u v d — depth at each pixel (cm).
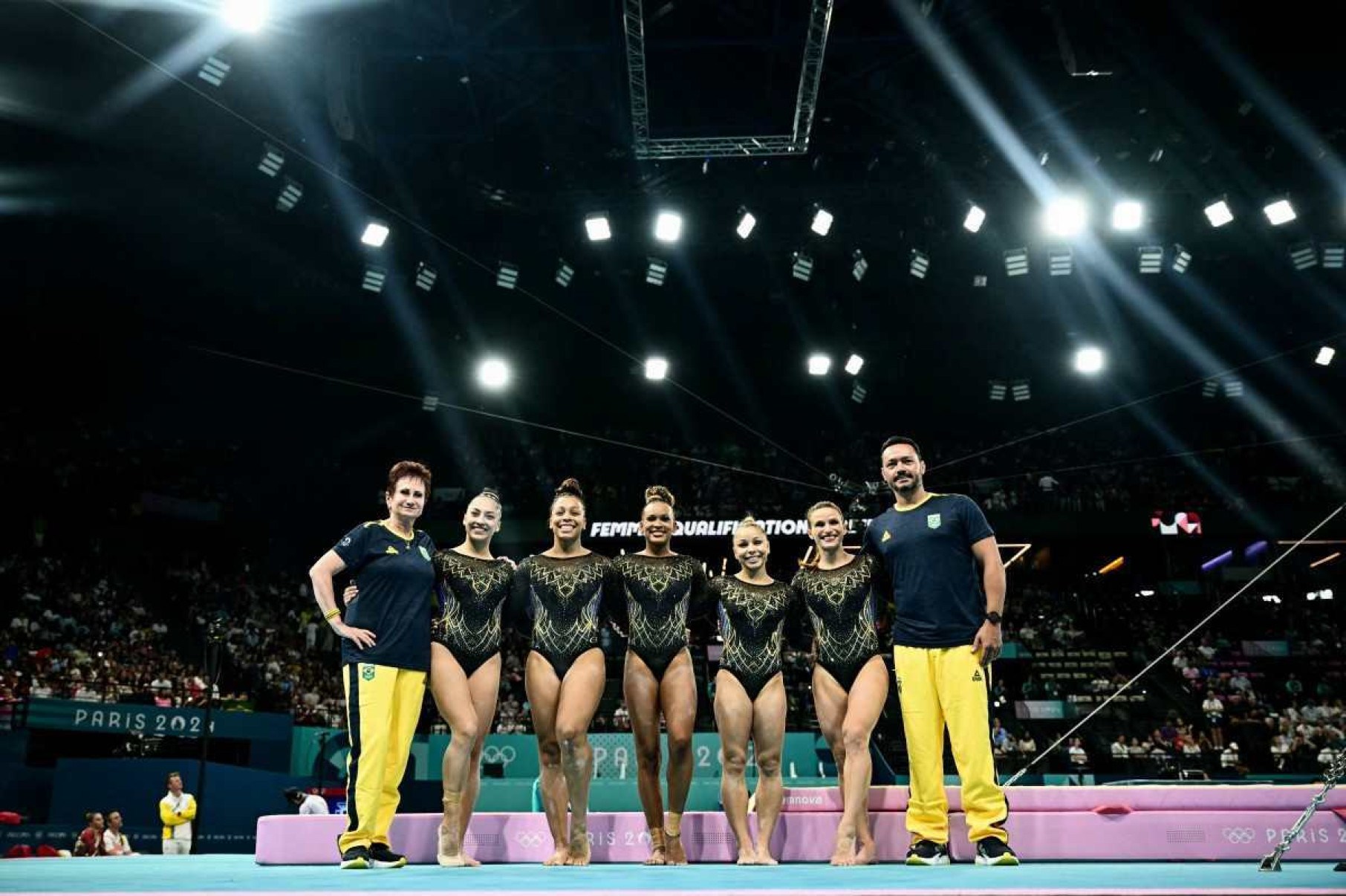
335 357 2564
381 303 2356
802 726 1980
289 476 2698
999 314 2445
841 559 547
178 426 2603
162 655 2069
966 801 476
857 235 1816
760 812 524
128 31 1321
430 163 1648
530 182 1727
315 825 567
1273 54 1370
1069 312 2403
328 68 1356
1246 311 2319
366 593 498
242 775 1575
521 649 2262
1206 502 2650
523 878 391
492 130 1567
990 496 2714
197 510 2494
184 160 1700
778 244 1872
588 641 528
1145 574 2789
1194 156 1552
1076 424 2869
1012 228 1733
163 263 2122
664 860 520
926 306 2406
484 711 525
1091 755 1880
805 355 2717
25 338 2269
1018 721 2070
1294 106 1447
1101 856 543
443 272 2125
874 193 1698
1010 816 549
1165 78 1417
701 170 1686
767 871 439
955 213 1742
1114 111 1511
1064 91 1484
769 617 536
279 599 2488
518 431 2877
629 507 2638
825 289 2305
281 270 2172
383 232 1520
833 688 533
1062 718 2070
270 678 2128
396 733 498
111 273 2148
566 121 1595
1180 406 2819
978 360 2694
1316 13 1296
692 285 2350
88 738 1764
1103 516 2616
